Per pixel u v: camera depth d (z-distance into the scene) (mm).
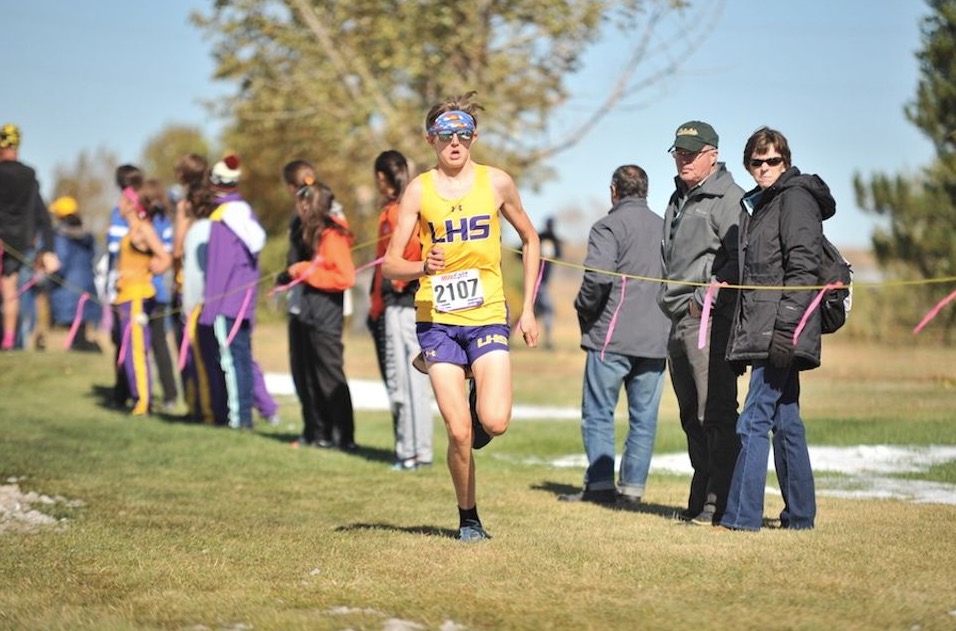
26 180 46031
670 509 24953
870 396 45812
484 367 19688
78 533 21125
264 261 104688
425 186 19875
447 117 19625
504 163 85125
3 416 39719
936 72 63000
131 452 31906
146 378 40969
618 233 25578
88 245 61656
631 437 25875
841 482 28016
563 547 19906
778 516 23953
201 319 37656
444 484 27844
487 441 20422
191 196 37969
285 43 86375
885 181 69562
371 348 74812
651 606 15984
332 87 85750
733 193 22688
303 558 19141
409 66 80812
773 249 21203
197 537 20922
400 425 30734
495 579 17625
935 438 34438
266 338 80188
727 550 19578
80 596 16641
